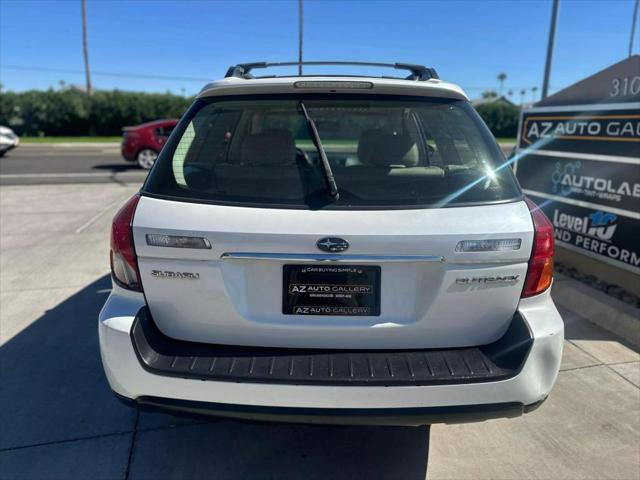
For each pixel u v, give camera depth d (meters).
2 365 3.18
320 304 1.92
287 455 2.46
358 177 2.00
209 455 2.45
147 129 14.54
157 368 1.87
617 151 4.26
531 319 1.95
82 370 3.14
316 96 2.23
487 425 2.68
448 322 1.93
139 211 1.96
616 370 3.20
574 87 4.72
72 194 9.56
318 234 1.83
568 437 2.58
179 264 1.90
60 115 36.97
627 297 4.14
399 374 1.85
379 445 2.53
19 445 2.47
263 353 1.95
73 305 4.09
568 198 4.84
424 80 2.39
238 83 2.20
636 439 2.57
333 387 1.82
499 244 1.87
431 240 1.84
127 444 2.51
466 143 2.25
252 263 1.89
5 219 7.19
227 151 2.50
